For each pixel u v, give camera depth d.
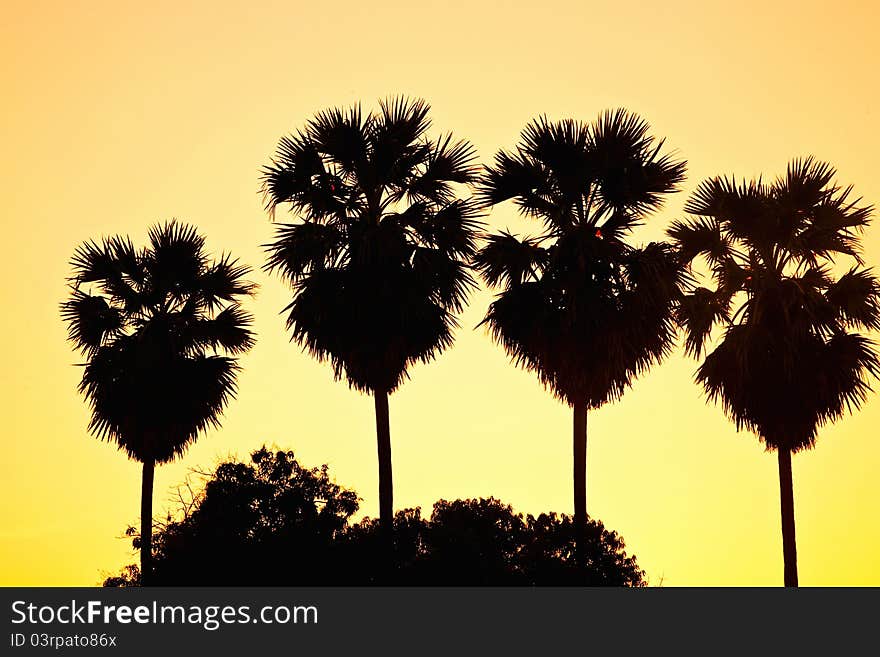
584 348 51.19
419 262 52.44
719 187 57.75
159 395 58.78
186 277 60.81
